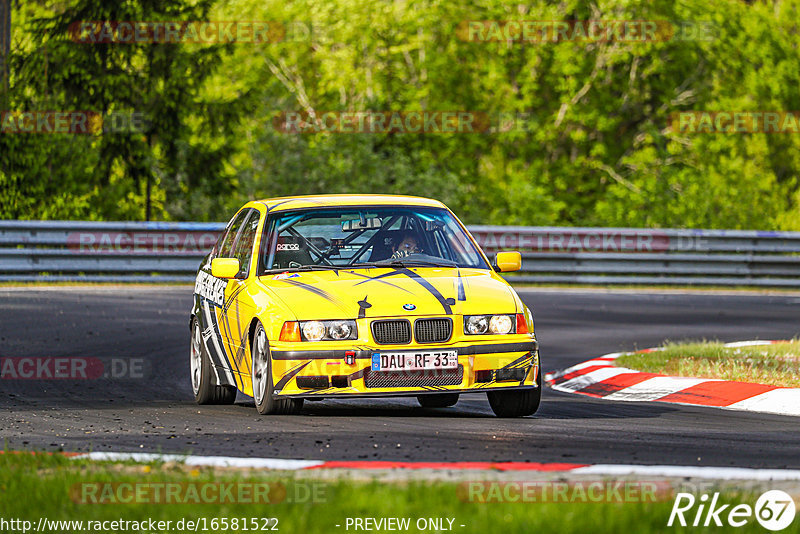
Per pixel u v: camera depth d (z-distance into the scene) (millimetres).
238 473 21375
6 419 32344
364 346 30641
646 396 39000
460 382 31000
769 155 140625
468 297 31766
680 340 55062
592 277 85438
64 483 20500
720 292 82188
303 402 35688
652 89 136875
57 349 49312
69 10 110250
